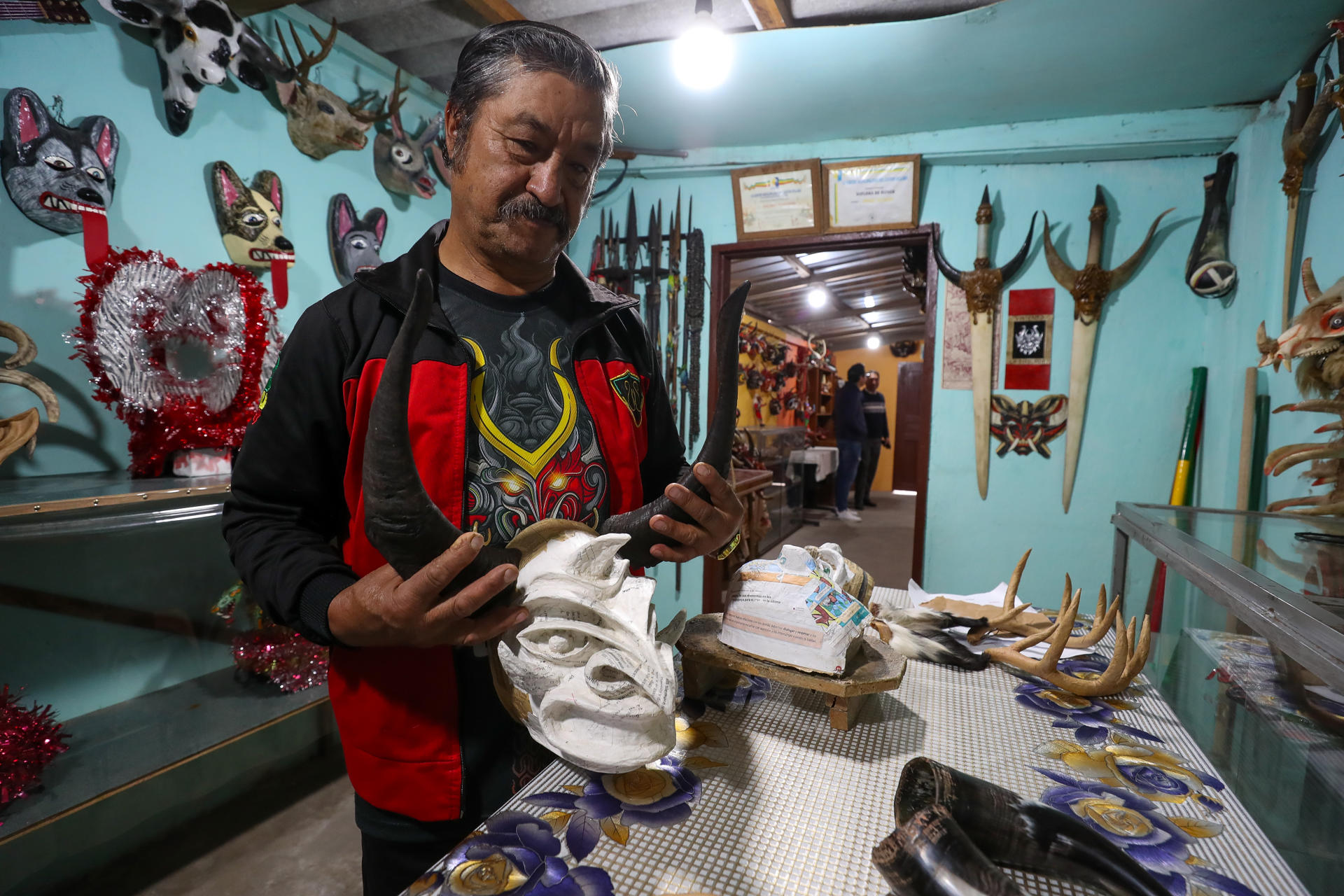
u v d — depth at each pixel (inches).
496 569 23.1
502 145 29.0
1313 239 75.4
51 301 61.6
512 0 77.0
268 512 30.9
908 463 352.5
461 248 34.2
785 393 274.5
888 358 357.4
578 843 26.1
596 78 29.8
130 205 66.5
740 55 84.6
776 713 37.8
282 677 73.0
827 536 223.8
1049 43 80.0
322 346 30.2
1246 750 38.3
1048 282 106.6
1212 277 94.7
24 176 58.1
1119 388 105.0
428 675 31.0
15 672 61.7
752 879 24.4
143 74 67.1
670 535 29.7
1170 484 103.4
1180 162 101.7
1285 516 53.4
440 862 25.2
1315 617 27.1
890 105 98.7
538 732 28.1
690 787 30.1
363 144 87.5
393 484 22.2
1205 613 46.4
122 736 63.6
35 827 50.8
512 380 32.7
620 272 125.7
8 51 57.8
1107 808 28.8
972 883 21.4
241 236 75.2
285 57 80.7
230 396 65.1
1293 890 24.1
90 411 64.6
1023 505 110.3
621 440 35.9
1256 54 79.9
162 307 59.5
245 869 65.3
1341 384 49.2
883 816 28.3
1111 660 43.7
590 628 26.1
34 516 50.6
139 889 62.4
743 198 118.4
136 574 70.6
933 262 111.2
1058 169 106.5
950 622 50.8
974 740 35.2
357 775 32.5
